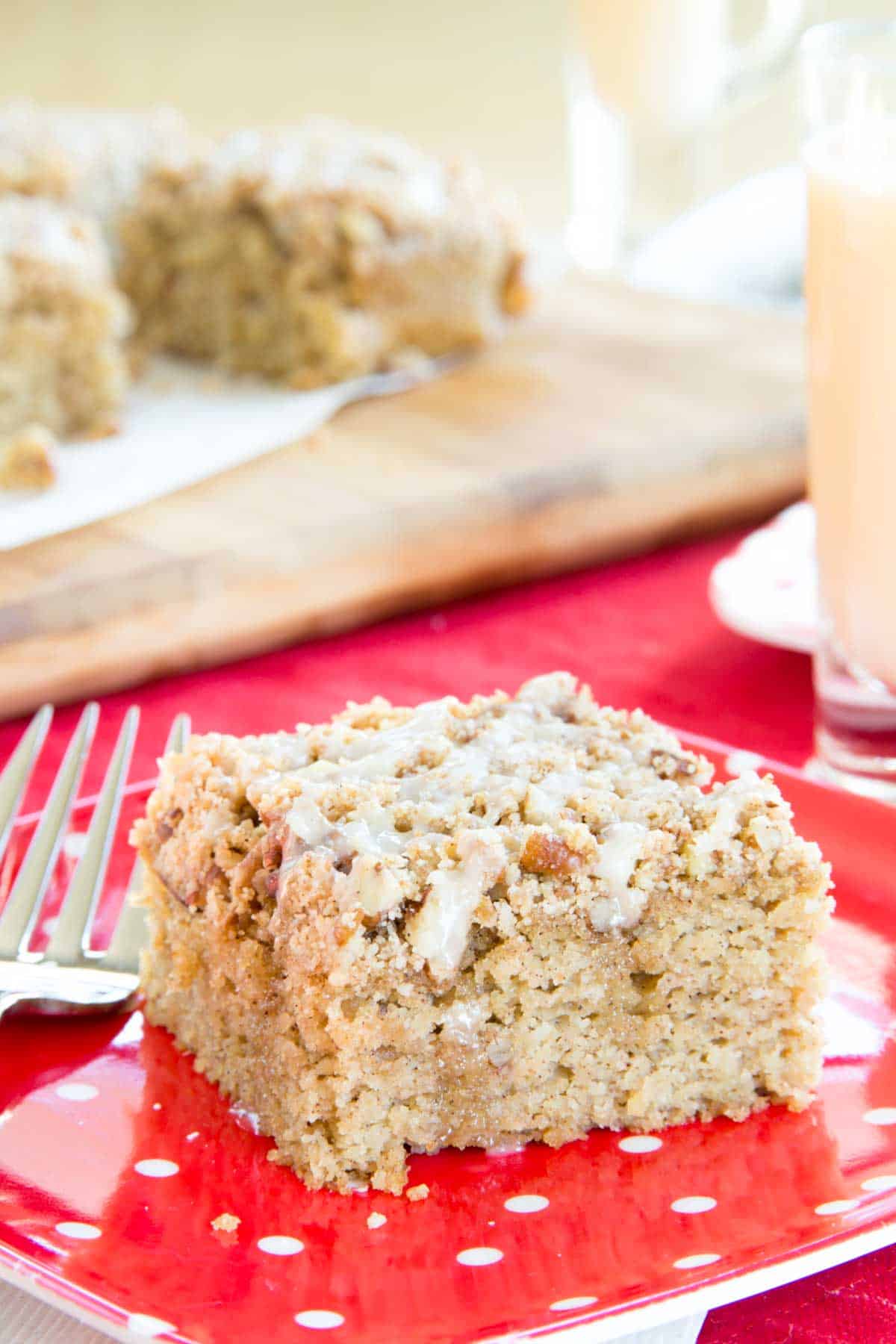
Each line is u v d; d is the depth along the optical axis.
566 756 0.55
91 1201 0.51
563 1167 0.53
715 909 0.53
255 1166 0.52
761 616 0.70
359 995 0.52
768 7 1.15
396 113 1.60
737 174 1.43
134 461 0.82
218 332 0.99
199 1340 0.48
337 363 0.94
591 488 0.78
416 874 0.52
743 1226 0.50
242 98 1.64
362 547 0.75
